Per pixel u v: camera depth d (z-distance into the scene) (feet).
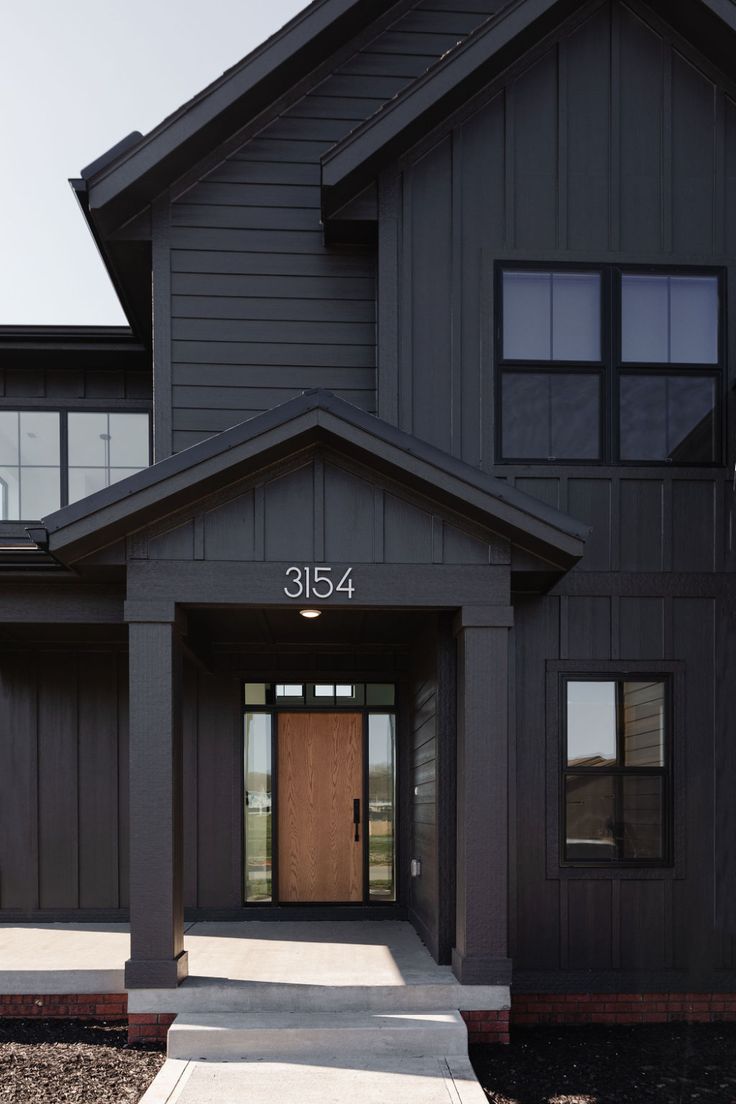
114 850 28.50
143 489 19.84
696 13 24.57
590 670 24.13
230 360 25.94
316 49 26.32
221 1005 20.11
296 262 26.30
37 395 33.04
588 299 25.12
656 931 23.40
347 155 23.97
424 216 25.13
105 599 23.15
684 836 23.77
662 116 25.58
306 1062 18.53
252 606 21.26
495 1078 18.69
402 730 29.63
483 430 24.63
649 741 24.13
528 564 21.35
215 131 25.90
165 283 26.00
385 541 21.22
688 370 24.97
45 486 32.76
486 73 24.98
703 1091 18.11
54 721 28.91
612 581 24.38
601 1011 22.99
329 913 28.66
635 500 24.64
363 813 29.55
